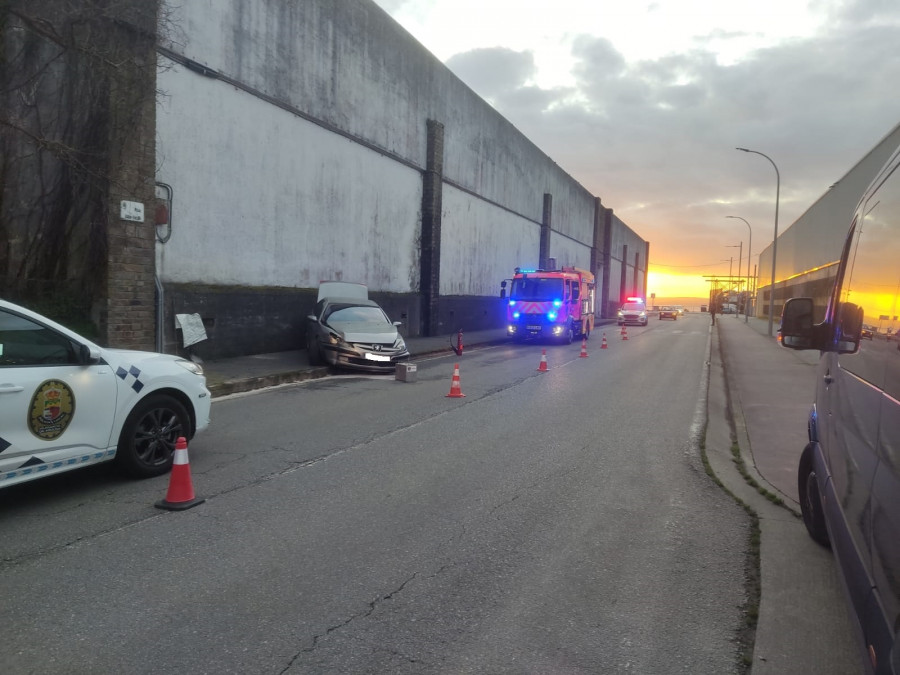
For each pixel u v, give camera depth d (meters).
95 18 10.25
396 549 4.52
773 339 28.58
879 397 2.83
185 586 3.88
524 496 5.77
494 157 30.75
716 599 3.88
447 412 9.73
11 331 4.83
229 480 6.05
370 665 3.11
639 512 5.43
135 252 11.69
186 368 6.43
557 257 42.38
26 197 10.82
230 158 14.12
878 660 2.23
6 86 10.16
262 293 15.13
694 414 10.05
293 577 4.03
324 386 12.22
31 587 3.83
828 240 30.48
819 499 4.63
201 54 13.16
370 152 19.69
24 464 4.79
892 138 18.94
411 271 23.08
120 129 11.20
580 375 14.77
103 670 3.00
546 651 3.27
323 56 17.03
